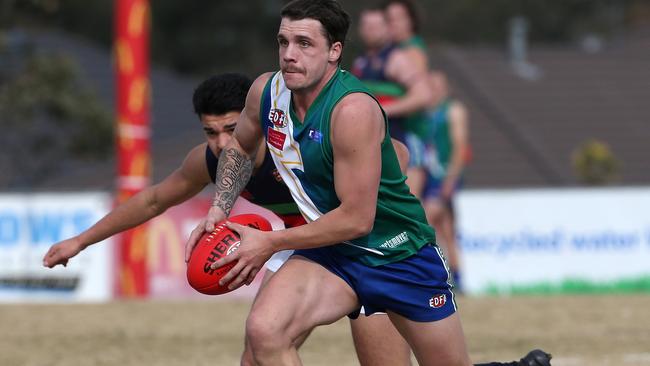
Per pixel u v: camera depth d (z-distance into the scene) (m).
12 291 39.06
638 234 43.22
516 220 42.59
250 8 118.81
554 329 27.52
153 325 28.38
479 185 79.50
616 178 75.94
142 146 38.56
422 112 30.31
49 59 67.69
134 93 38.28
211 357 23.50
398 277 14.21
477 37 129.25
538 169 81.31
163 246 39.06
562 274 42.53
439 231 38.91
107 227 16.05
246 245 13.62
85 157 70.50
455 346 14.62
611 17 138.50
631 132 86.50
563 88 91.12
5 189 70.31
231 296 38.28
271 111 14.02
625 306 32.19
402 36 28.05
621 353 23.91
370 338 15.98
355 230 13.54
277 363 13.43
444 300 14.48
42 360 23.11
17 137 71.25
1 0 69.06
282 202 15.56
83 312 30.92
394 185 14.10
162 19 121.94
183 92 93.75
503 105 88.25
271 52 117.69
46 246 39.06
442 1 129.62
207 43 118.81
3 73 68.56
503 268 42.25
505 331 27.16
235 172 14.82
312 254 14.41
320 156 13.66
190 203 39.66
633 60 96.44
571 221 42.88
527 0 131.75
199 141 82.00
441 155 38.03
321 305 13.91
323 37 13.42
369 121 13.41
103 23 130.38
